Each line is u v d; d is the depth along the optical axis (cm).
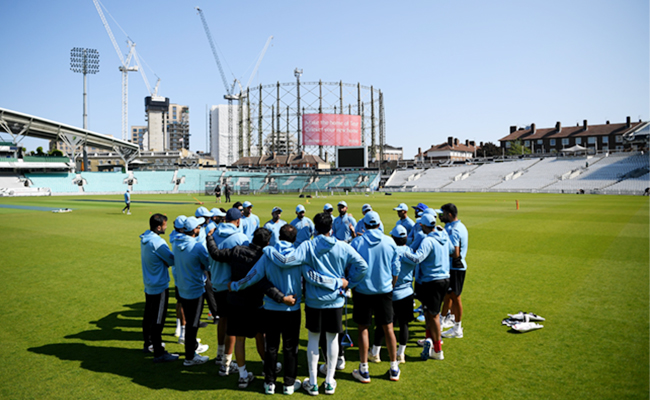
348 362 612
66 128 8000
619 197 5116
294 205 4044
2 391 500
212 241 572
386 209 3441
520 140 12350
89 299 909
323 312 514
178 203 4516
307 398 496
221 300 585
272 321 515
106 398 488
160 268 607
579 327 708
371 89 11100
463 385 512
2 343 661
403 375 550
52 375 548
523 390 494
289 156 11325
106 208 3725
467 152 14575
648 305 826
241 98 11656
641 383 505
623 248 1488
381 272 534
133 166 10925
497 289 961
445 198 5253
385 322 539
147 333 630
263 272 514
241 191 7844
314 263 511
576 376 527
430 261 602
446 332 688
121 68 15012
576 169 7594
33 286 1018
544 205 3772
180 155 13538
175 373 566
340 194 7381
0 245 1638
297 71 10369
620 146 10625
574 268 1176
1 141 8844
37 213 3184
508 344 641
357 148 7444
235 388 524
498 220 2494
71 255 1430
